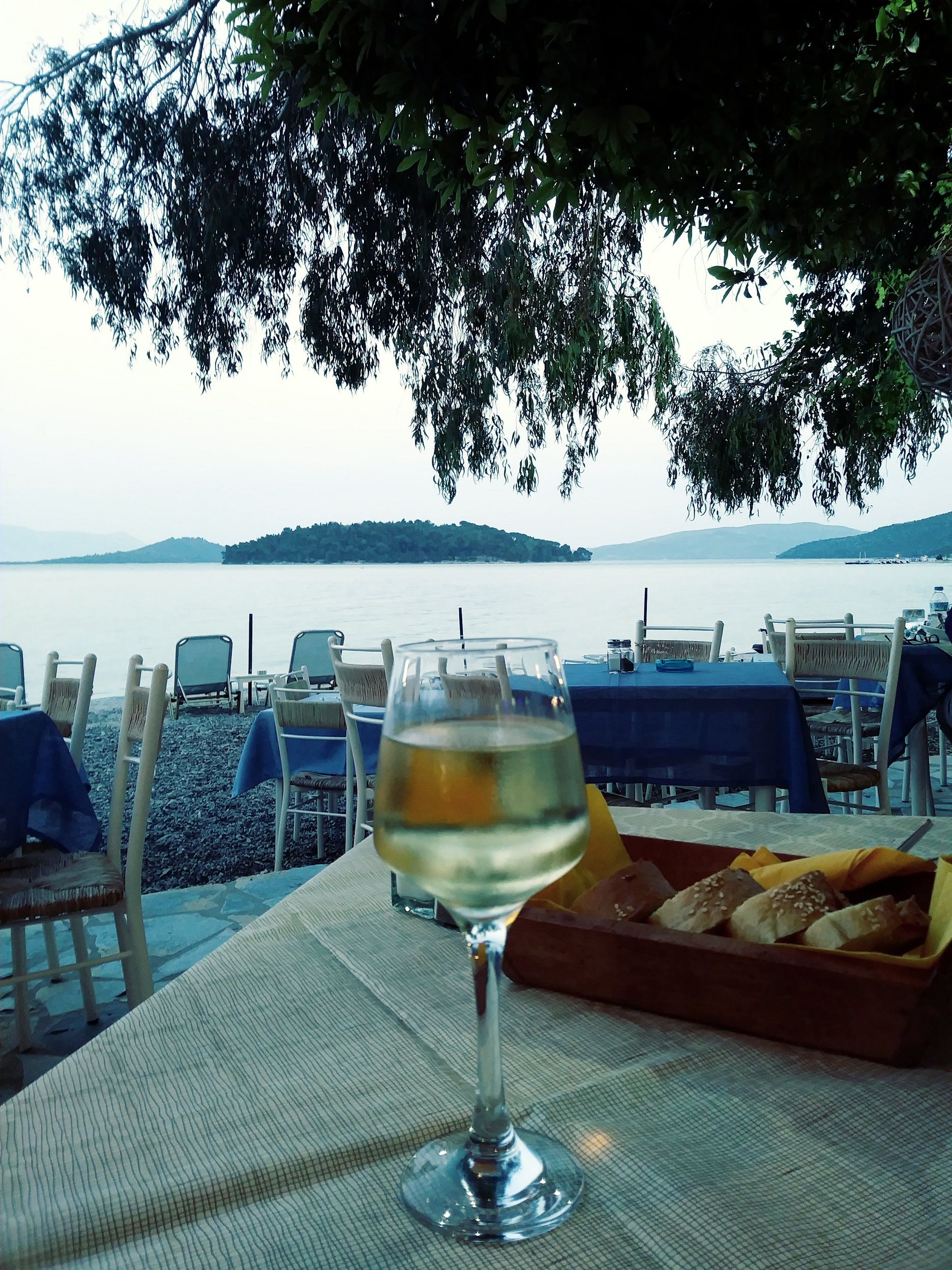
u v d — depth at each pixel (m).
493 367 7.61
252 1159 0.43
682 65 1.75
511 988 0.62
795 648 3.91
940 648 4.15
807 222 2.19
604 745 3.29
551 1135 0.44
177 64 6.46
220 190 6.53
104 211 6.68
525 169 1.88
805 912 0.53
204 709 10.80
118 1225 0.39
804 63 1.94
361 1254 0.37
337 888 0.85
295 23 1.77
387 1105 0.47
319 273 6.78
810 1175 0.41
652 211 2.27
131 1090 0.50
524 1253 0.36
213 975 0.65
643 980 0.56
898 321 2.57
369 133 6.26
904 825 0.96
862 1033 0.50
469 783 0.39
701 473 8.12
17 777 2.58
